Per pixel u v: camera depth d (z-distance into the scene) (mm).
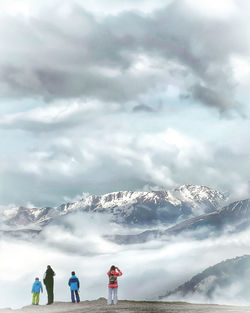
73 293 54781
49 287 55281
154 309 42219
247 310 40656
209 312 38844
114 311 40875
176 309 42094
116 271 49438
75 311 43281
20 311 46750
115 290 48719
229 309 41969
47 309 48156
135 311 40438
